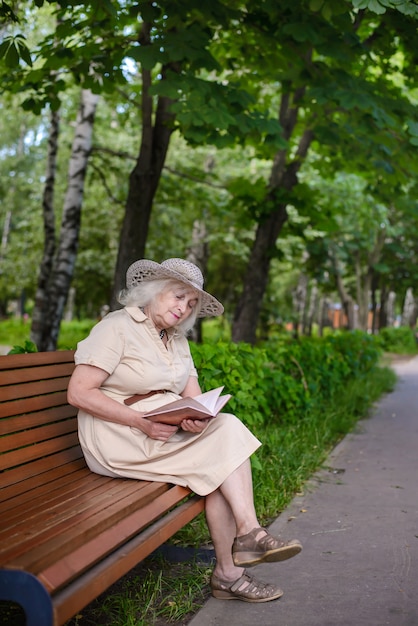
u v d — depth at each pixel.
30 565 2.24
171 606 3.39
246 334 11.73
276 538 3.32
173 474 3.49
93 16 7.59
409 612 3.34
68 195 13.12
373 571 3.91
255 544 3.32
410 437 8.34
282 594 3.58
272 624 3.23
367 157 9.55
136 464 3.52
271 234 11.80
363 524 4.81
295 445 6.72
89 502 3.05
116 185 20.72
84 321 35.47
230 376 6.16
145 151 9.30
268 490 5.32
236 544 3.35
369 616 3.30
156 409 3.43
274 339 19.00
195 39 6.95
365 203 19.95
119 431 3.51
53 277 13.09
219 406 3.56
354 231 24.14
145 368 3.61
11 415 3.49
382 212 20.70
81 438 3.62
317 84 8.07
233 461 3.44
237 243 22.14
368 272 29.75
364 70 9.20
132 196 9.37
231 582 3.54
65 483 3.45
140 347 3.62
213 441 3.52
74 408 4.06
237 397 6.09
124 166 18.45
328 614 3.33
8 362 3.63
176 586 3.63
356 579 3.79
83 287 28.56
